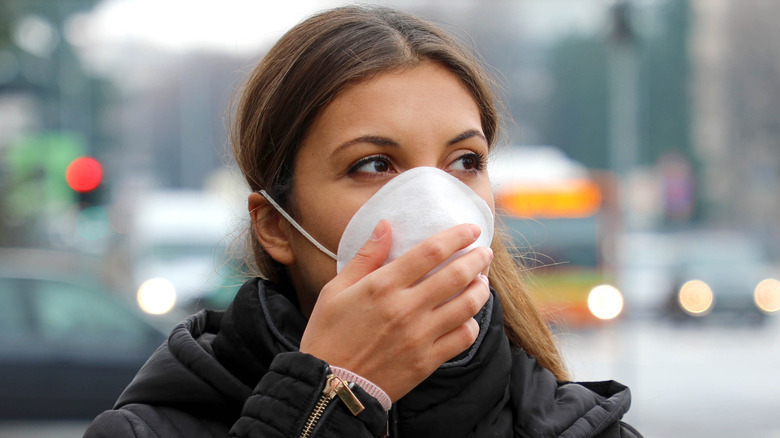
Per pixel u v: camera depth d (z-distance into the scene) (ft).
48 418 20.04
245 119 6.25
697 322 70.54
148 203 64.85
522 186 53.78
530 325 6.63
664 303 72.38
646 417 37.17
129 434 5.39
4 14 61.16
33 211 69.62
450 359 5.42
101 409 20.21
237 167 7.21
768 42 145.79
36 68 71.26
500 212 7.51
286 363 5.14
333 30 5.73
